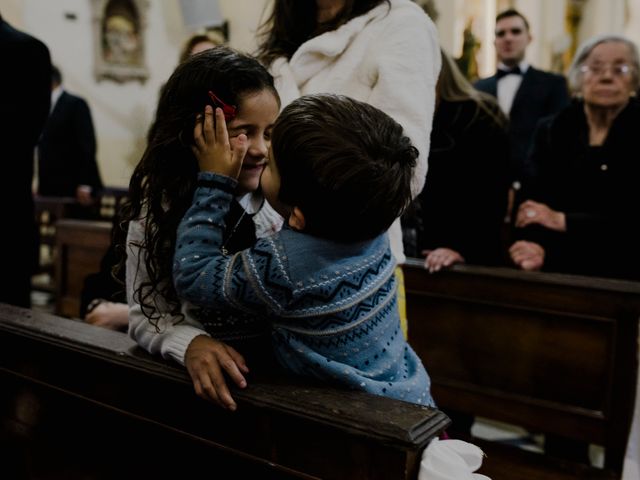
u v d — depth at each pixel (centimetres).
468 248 273
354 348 115
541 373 237
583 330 228
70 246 383
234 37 804
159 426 129
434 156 268
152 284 124
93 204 488
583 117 289
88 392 142
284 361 119
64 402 147
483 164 267
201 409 121
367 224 110
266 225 142
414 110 155
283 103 167
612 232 274
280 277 109
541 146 302
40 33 810
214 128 118
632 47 274
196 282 113
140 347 136
